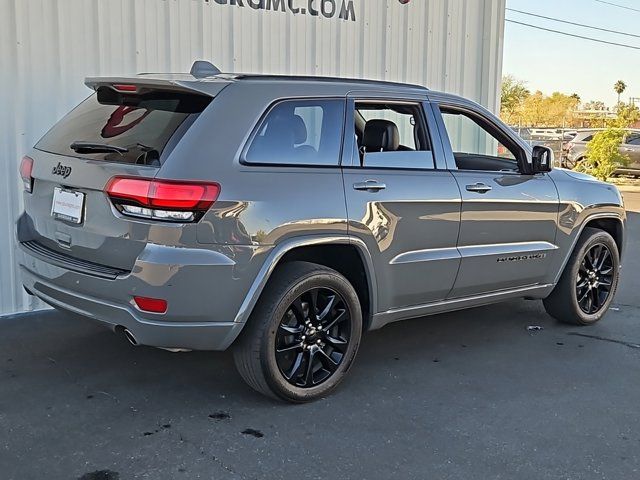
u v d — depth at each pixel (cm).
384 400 449
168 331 381
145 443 382
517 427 416
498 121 555
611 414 438
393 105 486
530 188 552
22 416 410
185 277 375
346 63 822
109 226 387
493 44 962
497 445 392
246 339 414
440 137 505
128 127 418
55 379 465
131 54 654
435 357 535
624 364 530
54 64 611
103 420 407
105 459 364
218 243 382
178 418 413
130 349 524
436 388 472
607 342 583
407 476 356
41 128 611
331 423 413
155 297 374
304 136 433
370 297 464
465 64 946
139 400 436
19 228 467
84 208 400
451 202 492
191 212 374
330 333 449
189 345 390
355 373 495
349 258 457
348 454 377
